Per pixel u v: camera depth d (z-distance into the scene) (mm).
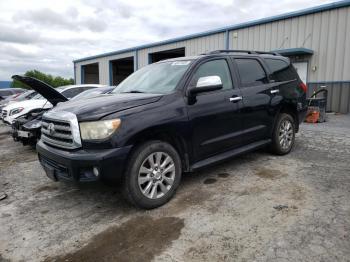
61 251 2699
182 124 3557
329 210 3174
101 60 27391
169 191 3533
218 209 3318
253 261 2396
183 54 22203
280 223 2949
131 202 3291
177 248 2633
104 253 2631
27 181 4688
